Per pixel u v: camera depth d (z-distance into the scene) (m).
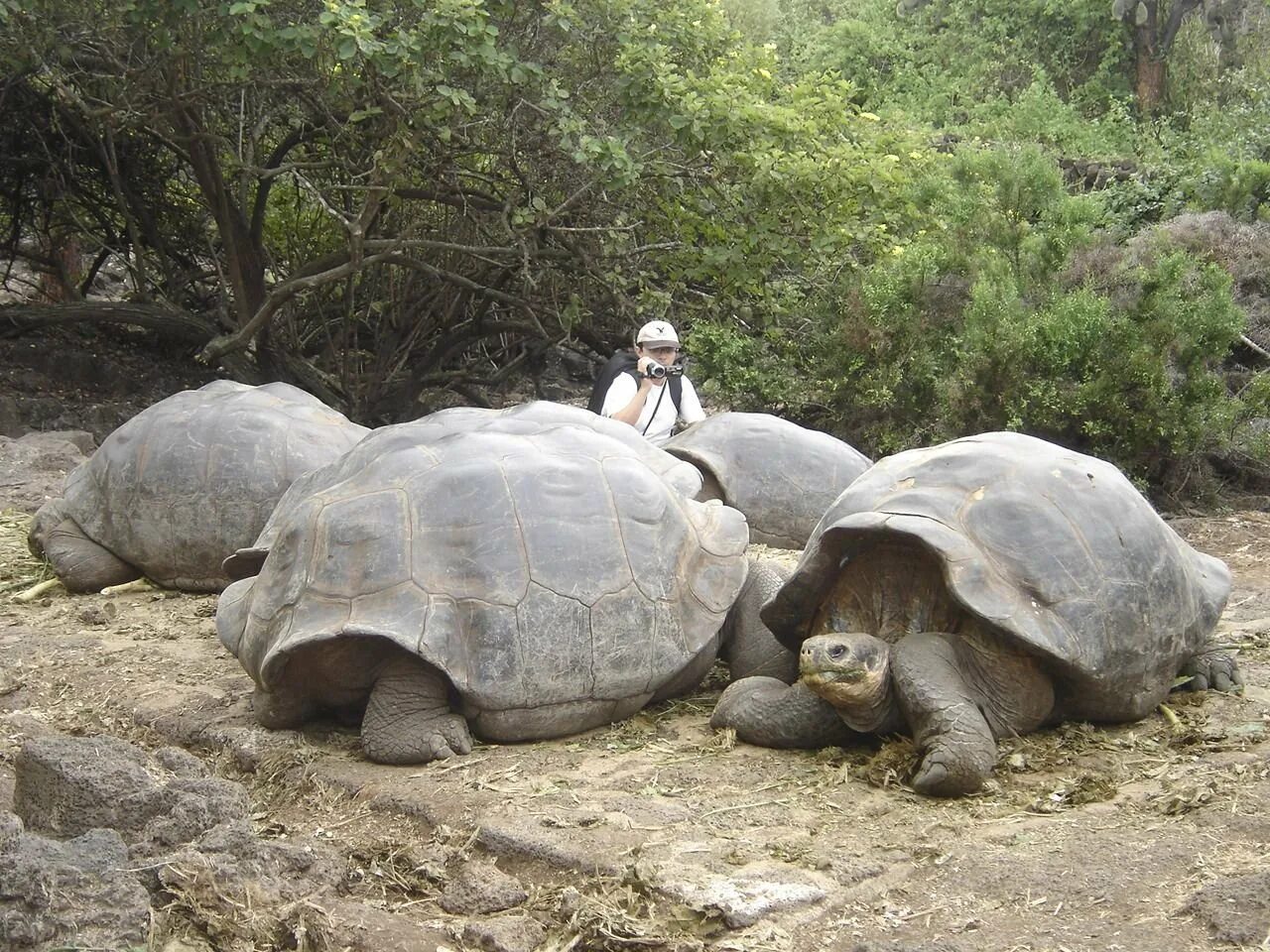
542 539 3.60
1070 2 19.19
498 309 11.57
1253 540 6.70
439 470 3.71
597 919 2.60
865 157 8.90
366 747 3.55
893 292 8.41
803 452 5.89
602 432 4.35
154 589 5.68
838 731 3.55
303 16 8.80
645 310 9.45
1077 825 3.00
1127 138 16.09
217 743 3.79
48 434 9.68
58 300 14.19
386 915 2.69
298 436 5.55
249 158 10.18
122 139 11.76
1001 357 7.73
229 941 2.52
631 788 3.31
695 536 3.93
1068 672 3.34
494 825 3.05
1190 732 3.55
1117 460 7.80
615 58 8.88
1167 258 7.92
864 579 3.57
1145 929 2.48
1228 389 8.55
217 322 11.82
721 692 4.11
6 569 6.11
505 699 3.50
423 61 8.21
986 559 3.36
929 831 3.01
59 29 9.25
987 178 9.02
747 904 2.61
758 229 8.91
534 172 9.47
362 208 9.32
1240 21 17.86
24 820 2.88
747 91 8.95
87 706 4.21
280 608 3.59
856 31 19.88
